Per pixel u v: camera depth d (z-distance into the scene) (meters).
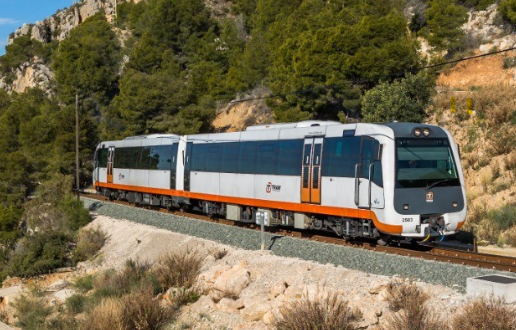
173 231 24.20
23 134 51.19
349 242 17.89
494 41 35.16
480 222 20.83
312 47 34.53
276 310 13.20
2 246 31.88
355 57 32.91
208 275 17.86
